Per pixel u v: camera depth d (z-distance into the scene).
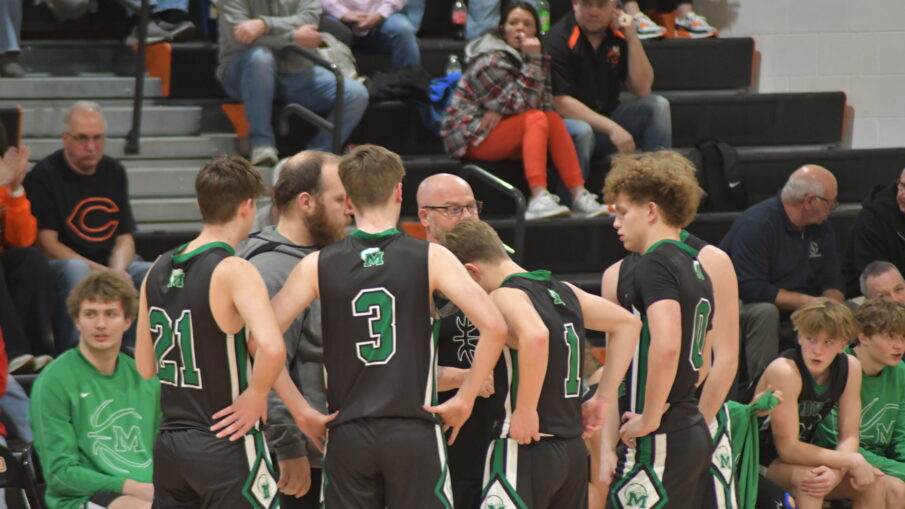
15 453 11.27
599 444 10.12
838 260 15.80
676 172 8.72
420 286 7.57
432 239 10.19
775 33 19.67
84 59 17.56
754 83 19.86
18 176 12.87
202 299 7.46
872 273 13.80
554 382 8.04
